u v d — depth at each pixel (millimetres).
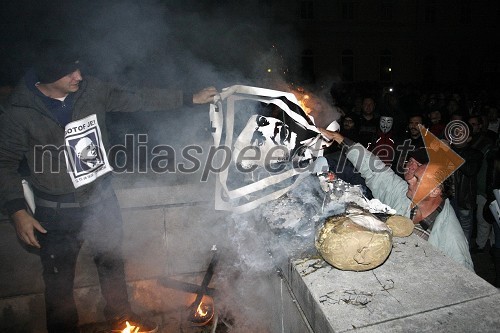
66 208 2205
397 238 1886
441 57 29969
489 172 3535
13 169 2010
